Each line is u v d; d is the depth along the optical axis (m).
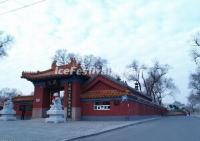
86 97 38.78
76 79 39.16
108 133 20.75
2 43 54.84
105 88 39.06
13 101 47.03
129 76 85.50
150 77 85.31
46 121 33.19
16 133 19.22
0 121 36.28
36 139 15.94
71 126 26.34
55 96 35.22
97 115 37.94
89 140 16.38
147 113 53.47
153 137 17.27
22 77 42.06
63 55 70.00
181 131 21.27
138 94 48.22
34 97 41.84
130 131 21.91
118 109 36.81
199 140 15.59
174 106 122.94
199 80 93.94
